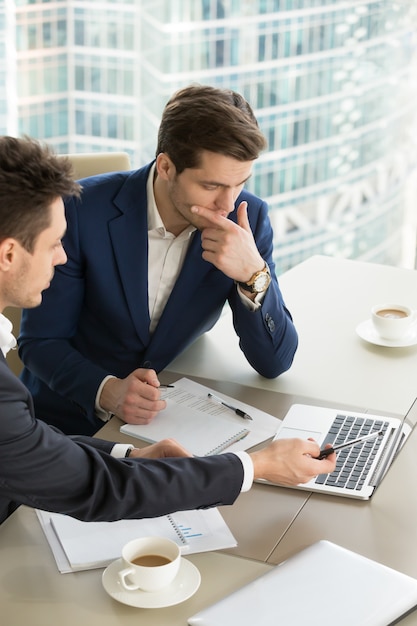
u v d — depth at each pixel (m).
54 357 2.02
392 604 1.26
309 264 2.66
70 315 2.08
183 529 1.45
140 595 1.28
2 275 1.35
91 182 2.08
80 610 1.27
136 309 2.05
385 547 1.42
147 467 1.42
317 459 1.58
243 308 1.96
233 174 1.82
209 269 2.06
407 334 2.17
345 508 1.52
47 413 2.14
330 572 1.32
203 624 1.22
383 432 1.73
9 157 1.29
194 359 2.10
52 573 1.35
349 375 2.00
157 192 2.01
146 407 1.79
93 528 1.45
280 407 1.86
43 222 1.32
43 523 1.47
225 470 1.45
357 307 2.35
